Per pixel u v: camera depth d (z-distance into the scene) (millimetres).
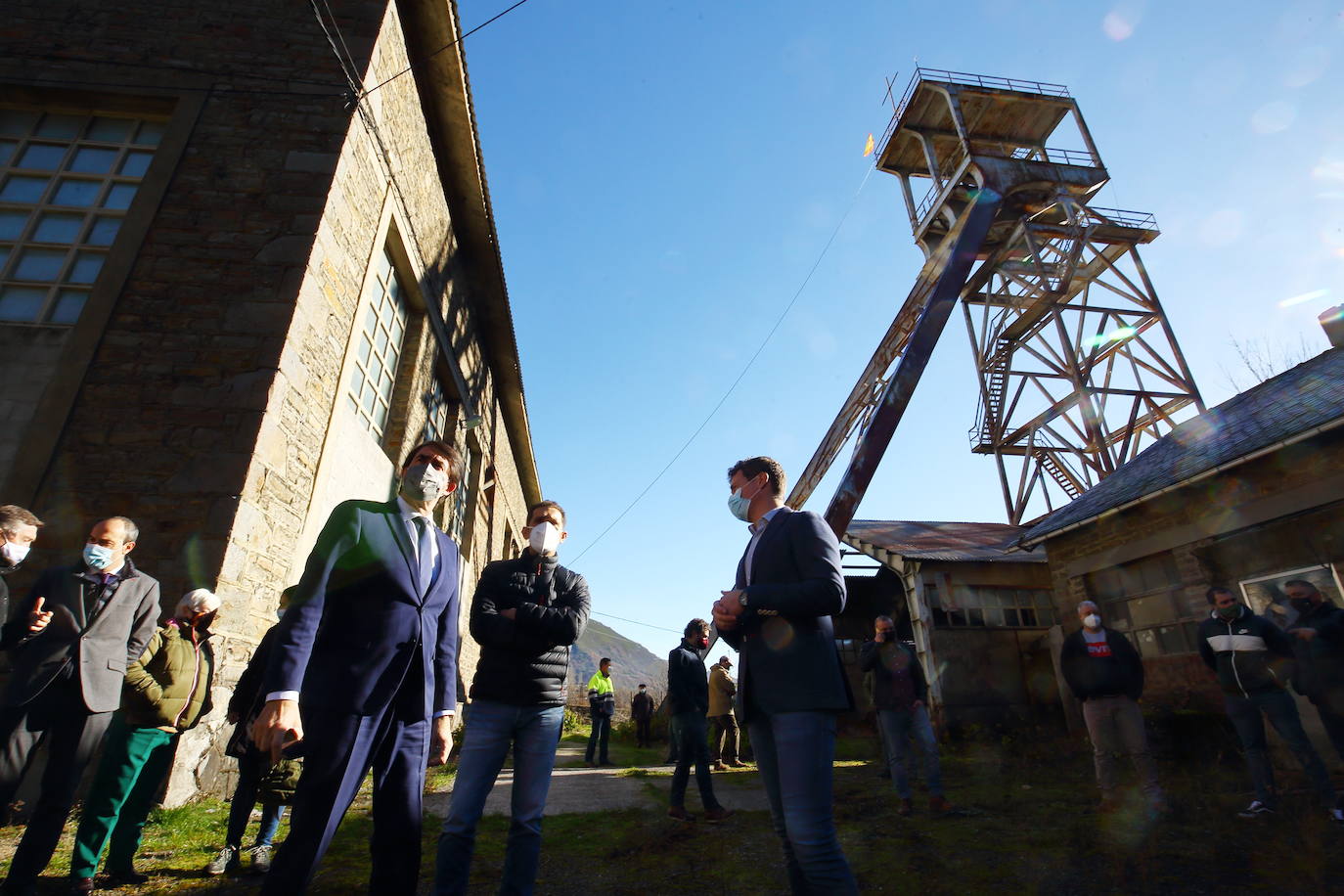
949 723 11180
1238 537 7336
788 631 2012
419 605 2115
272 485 5410
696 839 4090
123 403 5211
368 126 7008
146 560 4719
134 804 3113
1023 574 12922
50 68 6453
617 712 28797
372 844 1988
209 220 5969
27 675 2756
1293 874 3156
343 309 6617
